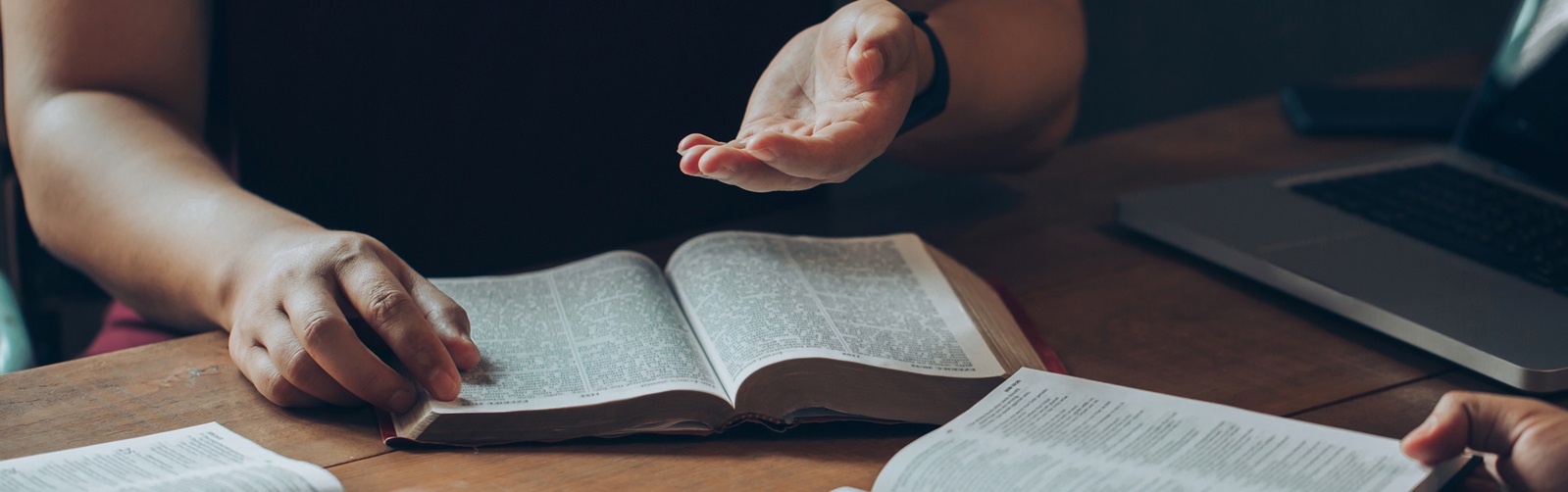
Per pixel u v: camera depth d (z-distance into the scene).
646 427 1.05
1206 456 0.99
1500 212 1.33
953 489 0.98
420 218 1.48
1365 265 1.24
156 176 1.22
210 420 1.07
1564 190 1.37
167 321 1.24
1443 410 0.96
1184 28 2.54
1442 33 2.79
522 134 1.48
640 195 1.55
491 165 1.48
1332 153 1.58
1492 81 1.45
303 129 1.41
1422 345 1.15
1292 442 0.99
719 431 1.05
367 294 1.07
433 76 1.43
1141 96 2.58
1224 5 2.56
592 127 1.51
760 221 1.42
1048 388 1.07
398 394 1.06
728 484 1.02
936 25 1.37
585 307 1.16
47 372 1.12
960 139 1.42
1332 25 2.68
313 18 1.37
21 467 0.99
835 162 1.06
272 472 0.98
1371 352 1.17
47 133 1.26
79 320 1.88
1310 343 1.19
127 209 1.21
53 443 1.04
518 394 1.06
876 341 1.12
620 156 1.53
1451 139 1.62
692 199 1.57
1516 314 1.16
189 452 1.01
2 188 1.55
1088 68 2.50
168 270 1.18
